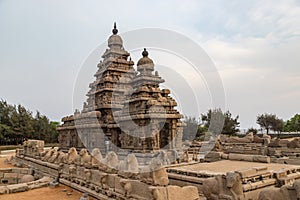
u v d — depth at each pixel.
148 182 10.30
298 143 23.64
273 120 65.56
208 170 16.02
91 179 15.21
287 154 23.31
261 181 12.87
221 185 11.67
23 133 62.44
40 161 24.08
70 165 18.00
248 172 12.72
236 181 11.26
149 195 10.16
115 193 12.31
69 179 17.75
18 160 30.67
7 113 64.31
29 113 67.00
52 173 20.84
